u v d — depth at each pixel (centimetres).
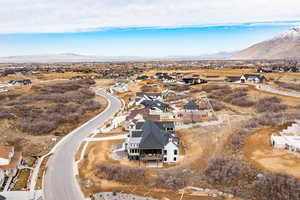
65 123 8069
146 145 5031
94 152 5781
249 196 3984
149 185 4456
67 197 4166
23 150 6128
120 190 4359
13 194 4216
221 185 4328
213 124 7206
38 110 8919
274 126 6291
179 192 4244
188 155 5400
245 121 7138
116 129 7388
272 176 4044
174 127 6706
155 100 9612
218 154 5159
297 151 4812
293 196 3688
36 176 4850
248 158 4722
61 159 5591
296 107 7981
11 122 7581
